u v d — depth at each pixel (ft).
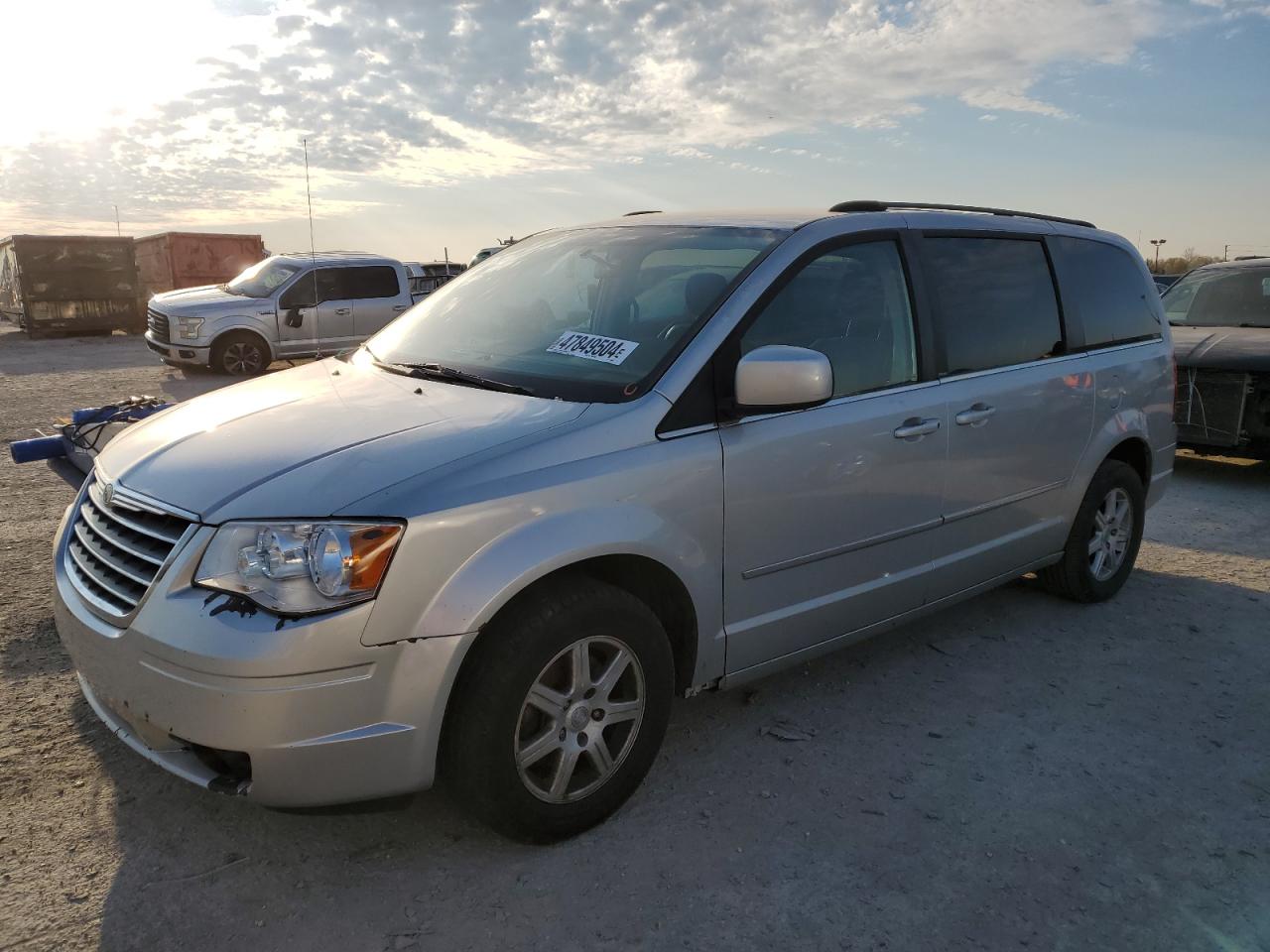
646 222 13.01
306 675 7.70
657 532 9.46
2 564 16.65
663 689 9.77
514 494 8.55
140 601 8.19
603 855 9.21
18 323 74.79
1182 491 24.76
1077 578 15.69
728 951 8.00
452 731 8.59
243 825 9.52
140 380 45.01
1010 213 15.03
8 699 11.80
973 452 12.89
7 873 8.68
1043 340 14.30
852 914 8.48
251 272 50.34
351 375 11.76
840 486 11.19
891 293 12.19
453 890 8.67
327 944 7.96
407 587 8.00
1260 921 8.52
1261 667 13.87
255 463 8.77
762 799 10.21
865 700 12.59
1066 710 12.44
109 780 10.18
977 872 9.11
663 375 9.91
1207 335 26.08
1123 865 9.27
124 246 71.36
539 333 11.43
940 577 12.95
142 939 7.95
